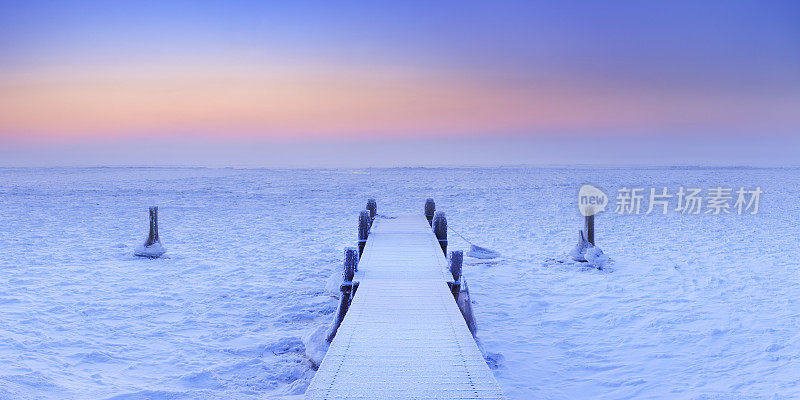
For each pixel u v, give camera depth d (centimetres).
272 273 1137
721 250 1376
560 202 2764
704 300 908
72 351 668
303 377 602
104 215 2230
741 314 827
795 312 832
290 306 880
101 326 770
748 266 1170
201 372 595
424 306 600
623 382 591
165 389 545
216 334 746
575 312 860
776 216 2125
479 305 903
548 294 970
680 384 585
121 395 516
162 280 1067
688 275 1095
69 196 3184
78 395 518
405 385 393
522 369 631
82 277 1080
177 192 3531
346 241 1574
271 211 2416
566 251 1382
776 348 684
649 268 1165
